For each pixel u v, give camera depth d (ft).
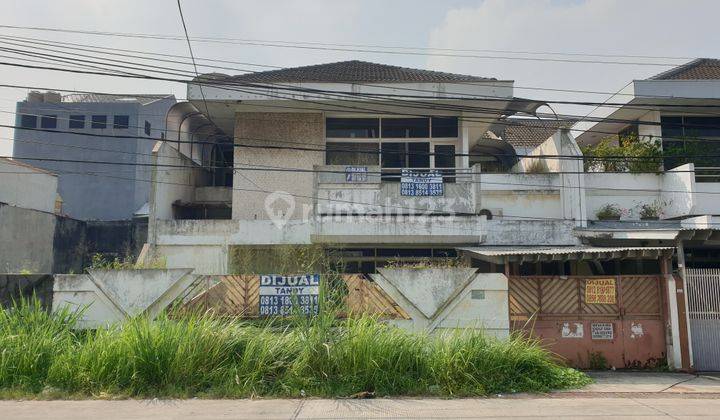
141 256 55.01
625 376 36.45
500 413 25.17
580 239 54.90
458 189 56.70
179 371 28.25
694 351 39.14
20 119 112.88
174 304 34.76
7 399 26.91
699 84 62.23
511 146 77.51
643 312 39.81
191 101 59.72
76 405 25.86
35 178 78.38
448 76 67.51
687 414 25.44
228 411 24.99
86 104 114.01
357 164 63.52
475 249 49.65
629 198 60.80
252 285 37.19
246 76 65.67
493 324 36.47
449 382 29.04
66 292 37.99
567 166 58.75
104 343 29.30
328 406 26.00
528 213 59.36
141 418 23.84
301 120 63.05
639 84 62.49
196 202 67.15
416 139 63.82
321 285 31.99
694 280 39.99
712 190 58.80
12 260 65.82
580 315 39.65
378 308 36.73
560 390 30.78
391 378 28.81
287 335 30.76
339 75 65.87
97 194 111.24
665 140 65.72
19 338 29.96
